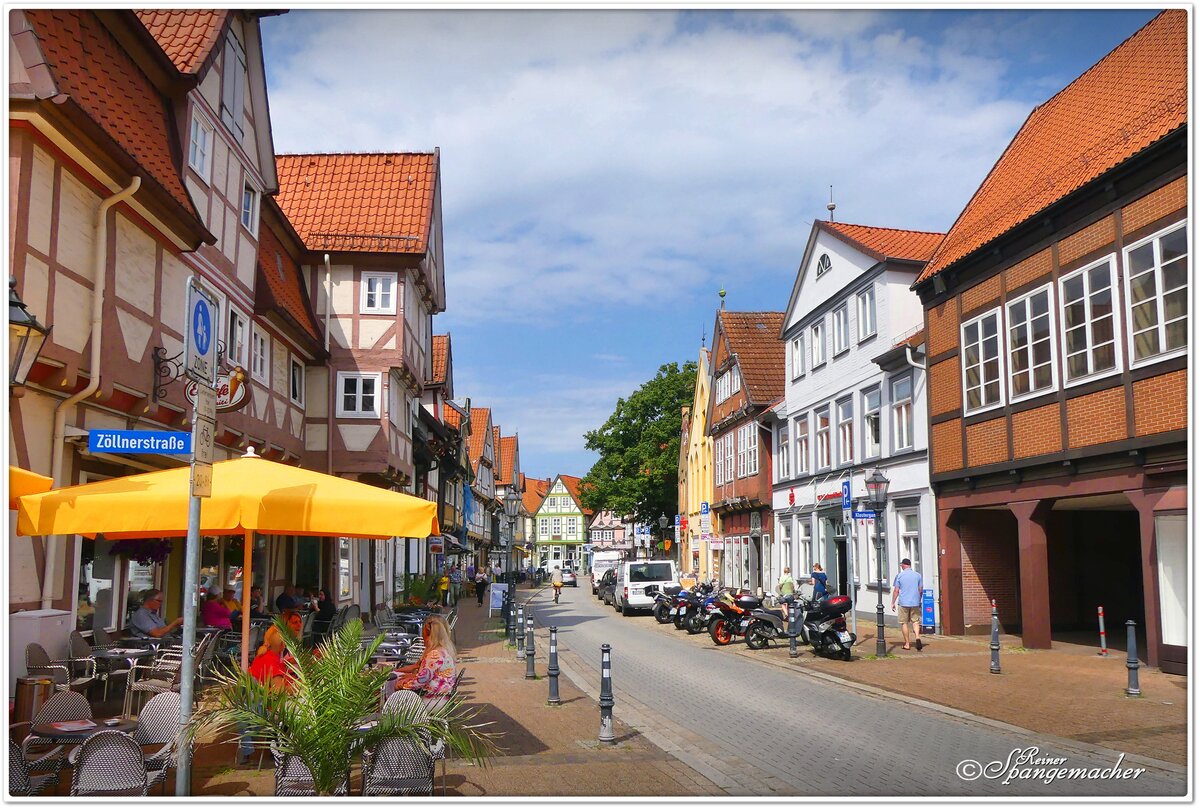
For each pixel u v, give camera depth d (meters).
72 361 10.62
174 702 6.93
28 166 9.75
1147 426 14.72
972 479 19.98
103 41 12.18
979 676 14.67
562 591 62.03
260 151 18.58
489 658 18.34
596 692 13.59
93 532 7.61
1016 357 18.52
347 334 23.14
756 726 10.87
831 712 11.88
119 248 11.92
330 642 6.36
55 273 10.29
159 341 13.12
